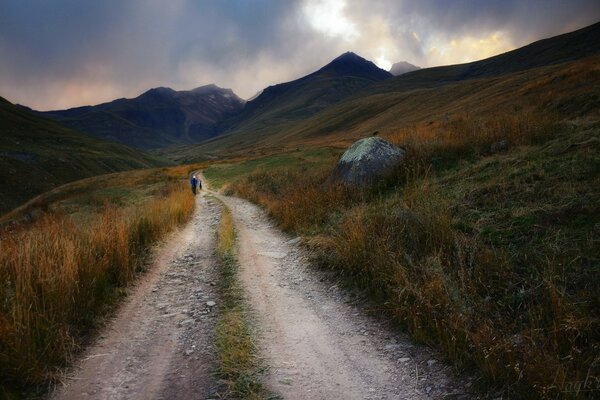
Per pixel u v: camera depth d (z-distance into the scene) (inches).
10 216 1660.9
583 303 165.6
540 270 202.1
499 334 167.8
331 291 274.5
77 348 193.6
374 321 222.2
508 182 308.0
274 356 188.4
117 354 192.9
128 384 166.1
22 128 5974.4
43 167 4402.1
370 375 170.4
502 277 205.3
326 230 392.2
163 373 174.6
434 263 228.1
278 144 5664.4
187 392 159.0
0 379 158.7
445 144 485.7
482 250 225.3
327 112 7194.9
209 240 474.3
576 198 245.3
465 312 183.9
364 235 296.4
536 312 174.6
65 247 261.0
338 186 490.0
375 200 419.8
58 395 157.6
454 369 166.1
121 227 350.0
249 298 264.8
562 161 308.3
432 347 186.1
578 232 216.8
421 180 410.6
